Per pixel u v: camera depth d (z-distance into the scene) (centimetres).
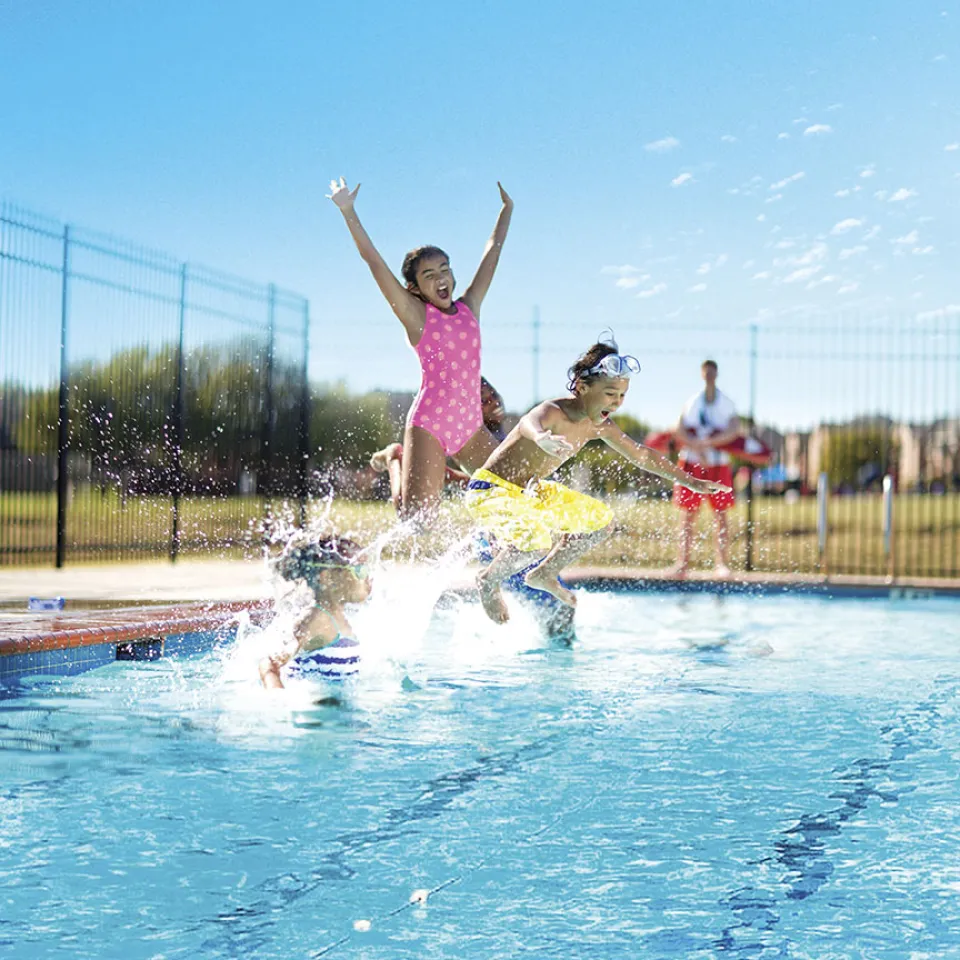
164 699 440
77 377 1240
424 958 205
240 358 1279
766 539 1627
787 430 1547
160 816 288
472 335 621
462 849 264
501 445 587
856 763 348
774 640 659
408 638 606
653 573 1025
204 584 864
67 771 332
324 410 1634
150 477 1268
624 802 303
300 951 208
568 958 205
